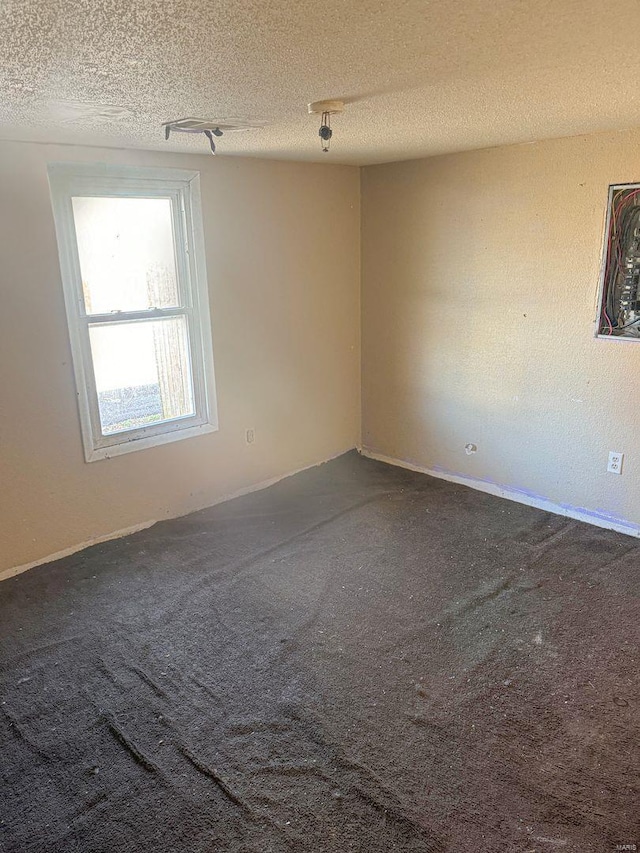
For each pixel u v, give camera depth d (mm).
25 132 2398
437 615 2613
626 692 2156
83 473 3137
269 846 1633
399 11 1105
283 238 3750
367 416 4535
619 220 2963
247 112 2051
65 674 2299
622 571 2920
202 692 2197
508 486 3773
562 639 2443
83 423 3076
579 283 3172
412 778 1826
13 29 1151
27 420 2883
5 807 1768
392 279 4078
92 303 3082
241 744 1967
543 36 1279
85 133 2451
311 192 3838
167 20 1114
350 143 2893
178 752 1941
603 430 3256
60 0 1000
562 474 3490
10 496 2895
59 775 1870
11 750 1965
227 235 3471
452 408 3955
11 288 2725
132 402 3346
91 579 2926
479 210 3490
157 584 2883
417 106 2021
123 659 2377
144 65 1426
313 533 3371
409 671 2281
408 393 4195
